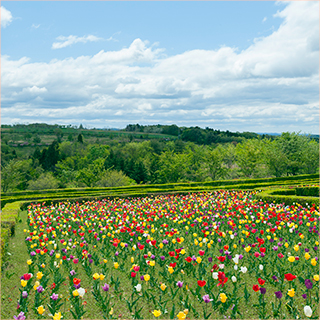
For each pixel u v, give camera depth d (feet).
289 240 29.68
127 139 297.94
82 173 123.34
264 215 40.91
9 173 115.55
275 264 24.20
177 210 47.85
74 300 19.22
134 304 19.67
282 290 20.75
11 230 39.09
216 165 135.74
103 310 18.01
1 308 19.74
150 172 155.43
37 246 32.07
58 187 132.77
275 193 61.82
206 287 19.70
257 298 19.95
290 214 42.39
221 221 39.70
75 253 30.35
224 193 66.95
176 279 23.02
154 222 40.34
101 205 55.52
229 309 18.56
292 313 17.53
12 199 74.43
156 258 26.48
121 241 32.30
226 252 24.06
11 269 26.94
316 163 122.93
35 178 143.74
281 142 131.95
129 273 23.90
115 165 166.20
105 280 23.52
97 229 38.40
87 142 259.80
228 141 292.20
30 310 19.35
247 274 23.73
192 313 18.37
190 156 144.36
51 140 283.59
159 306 18.29
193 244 31.17
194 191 79.82
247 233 28.02
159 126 417.69
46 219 43.29
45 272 23.95
